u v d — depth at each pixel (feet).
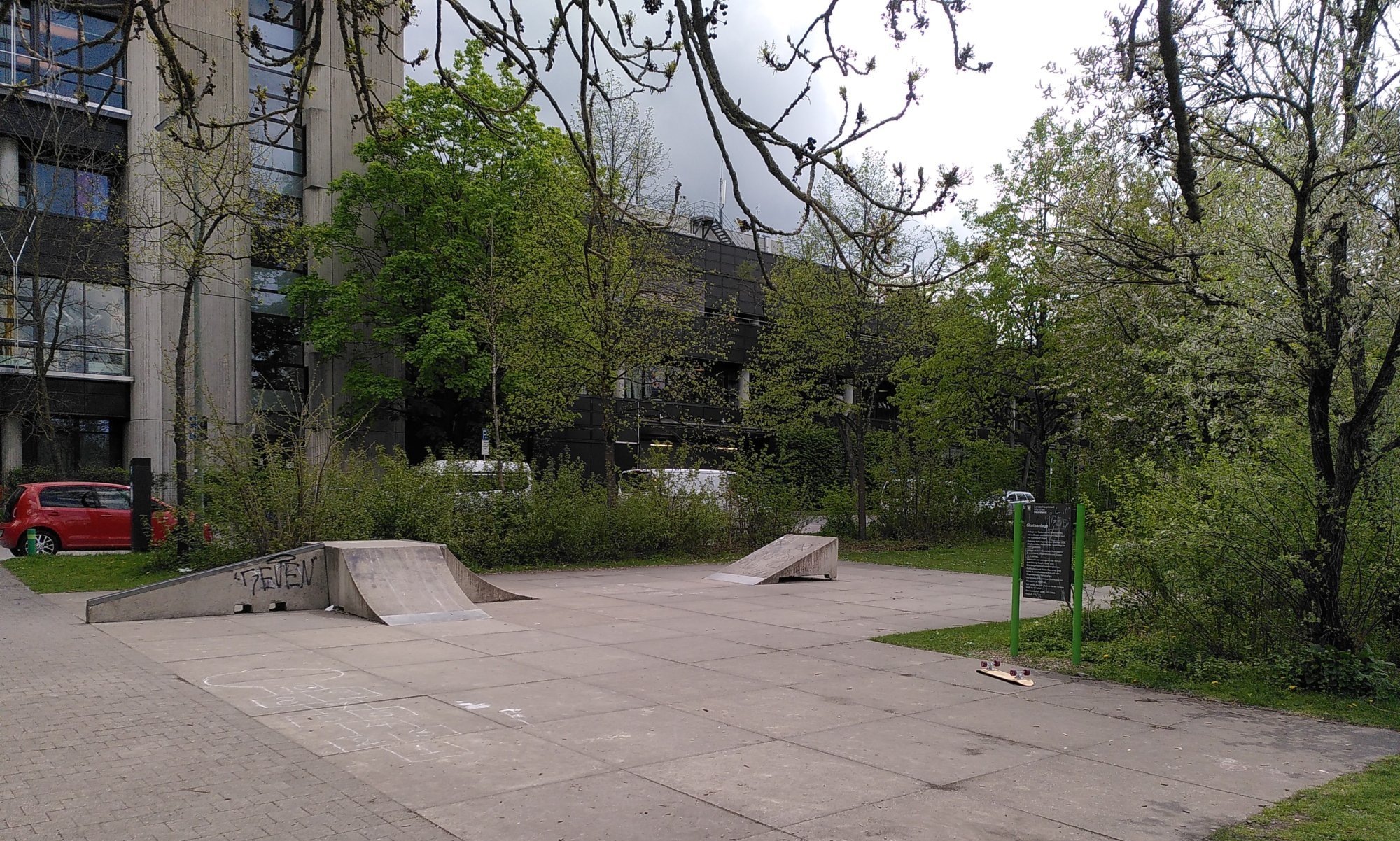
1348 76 26.35
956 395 83.76
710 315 101.30
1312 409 27.07
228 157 51.83
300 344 107.55
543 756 18.47
